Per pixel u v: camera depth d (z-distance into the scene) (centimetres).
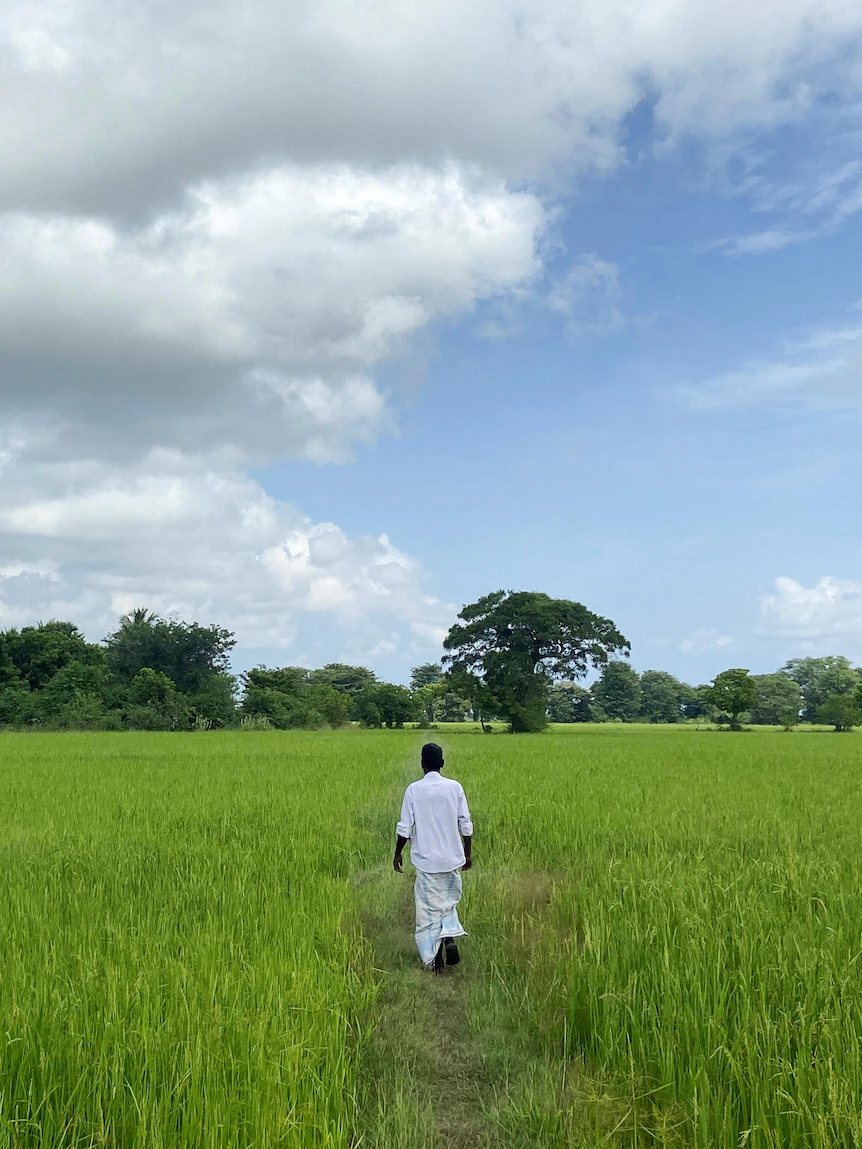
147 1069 407
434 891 672
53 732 5316
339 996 525
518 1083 472
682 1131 391
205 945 581
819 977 503
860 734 6228
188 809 1352
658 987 511
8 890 769
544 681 6700
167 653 7869
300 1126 372
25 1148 362
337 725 7688
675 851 979
